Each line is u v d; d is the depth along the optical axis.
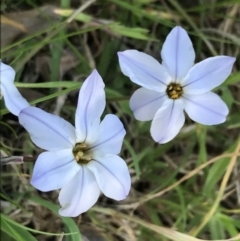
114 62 0.26
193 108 0.21
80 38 0.26
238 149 0.23
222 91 0.25
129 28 0.24
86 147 0.19
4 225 0.22
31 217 0.24
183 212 0.24
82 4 0.24
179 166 0.24
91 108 0.19
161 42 0.26
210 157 0.26
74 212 0.19
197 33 0.25
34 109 0.18
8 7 0.25
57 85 0.22
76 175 0.19
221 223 0.23
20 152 0.25
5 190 0.24
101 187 0.19
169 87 0.21
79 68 0.26
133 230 0.25
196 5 0.26
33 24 0.24
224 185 0.23
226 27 0.26
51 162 0.18
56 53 0.24
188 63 0.20
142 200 0.24
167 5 0.26
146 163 0.25
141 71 0.20
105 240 0.24
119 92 0.26
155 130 0.20
